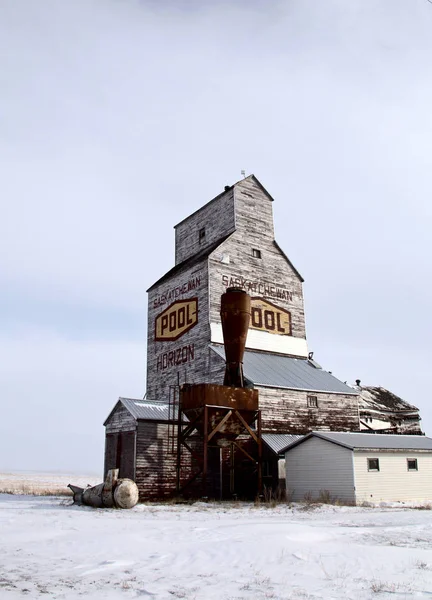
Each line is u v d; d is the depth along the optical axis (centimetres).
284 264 4919
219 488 3494
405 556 1220
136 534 1600
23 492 4325
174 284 4794
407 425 5272
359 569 1114
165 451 3372
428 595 907
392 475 3156
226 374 3484
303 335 4812
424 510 2745
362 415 5084
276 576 1066
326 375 4478
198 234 5119
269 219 4969
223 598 896
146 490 3231
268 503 2980
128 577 1061
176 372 4509
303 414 3978
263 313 4588
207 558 1233
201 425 3284
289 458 3406
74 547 1394
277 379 3972
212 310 4291
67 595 910
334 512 2533
